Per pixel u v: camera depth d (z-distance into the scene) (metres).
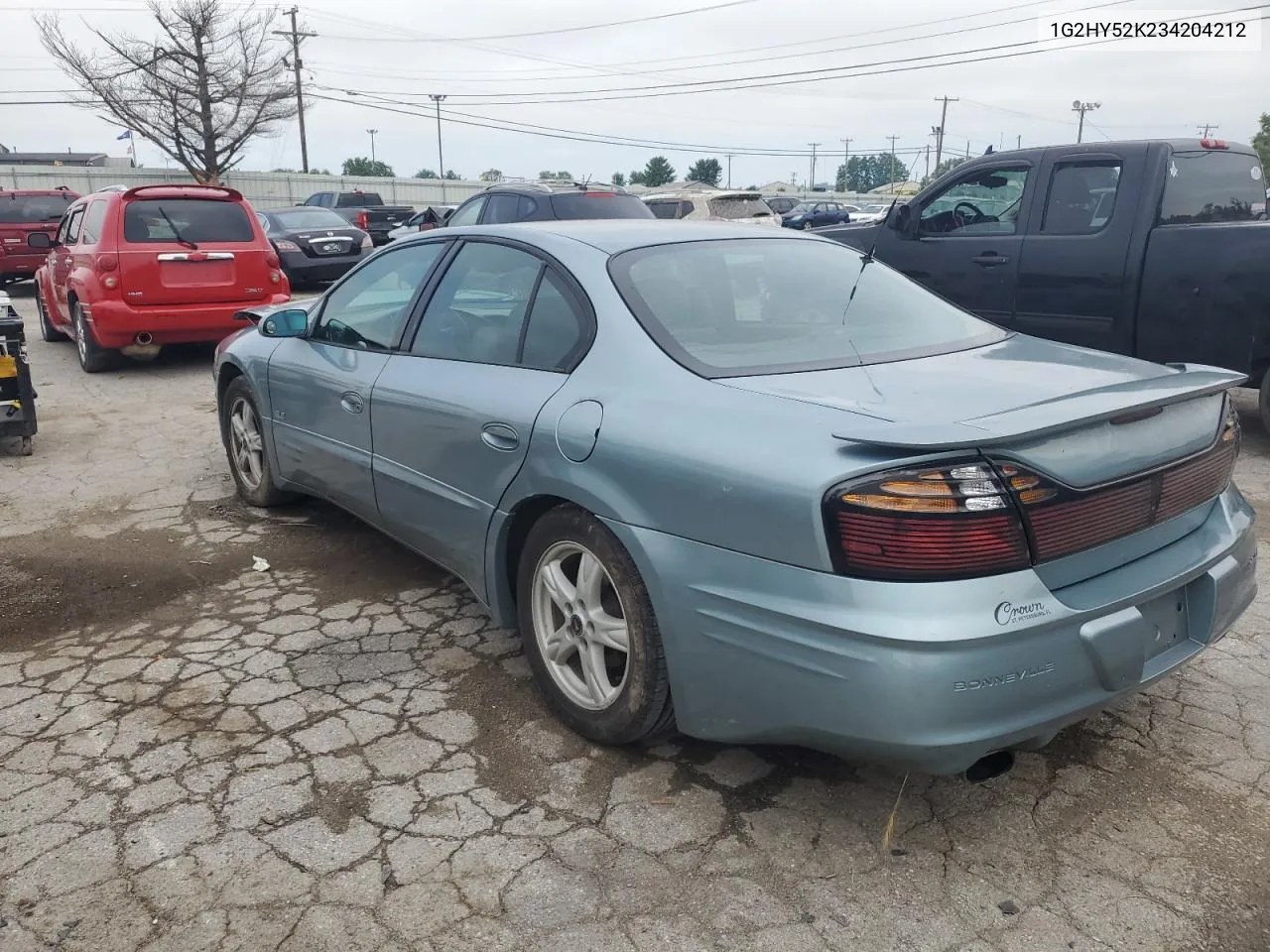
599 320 3.08
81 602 4.18
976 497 2.21
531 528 3.26
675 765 2.97
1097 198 6.60
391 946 2.27
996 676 2.22
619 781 2.88
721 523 2.48
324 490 4.51
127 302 8.81
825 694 2.31
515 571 3.38
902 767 2.35
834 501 2.25
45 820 2.70
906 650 2.19
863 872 2.50
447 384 3.50
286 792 2.83
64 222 11.05
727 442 2.52
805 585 2.32
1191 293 6.12
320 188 41.66
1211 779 2.87
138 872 2.50
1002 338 3.39
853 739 2.30
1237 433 3.03
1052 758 2.99
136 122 34.97
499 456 3.19
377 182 43.12
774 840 2.62
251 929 2.31
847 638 2.24
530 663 3.26
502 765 2.97
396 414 3.74
